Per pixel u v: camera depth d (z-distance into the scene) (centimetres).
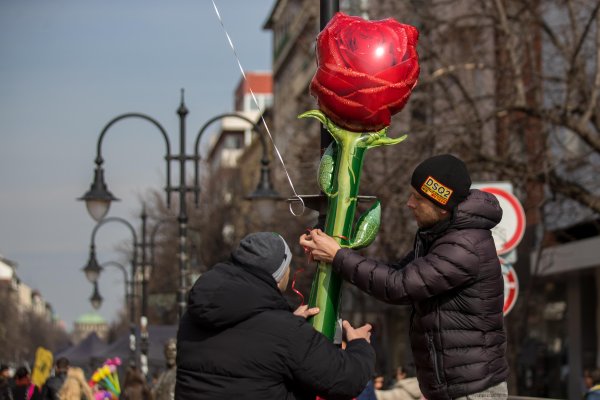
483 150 1933
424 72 1998
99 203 2239
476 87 2158
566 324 2983
